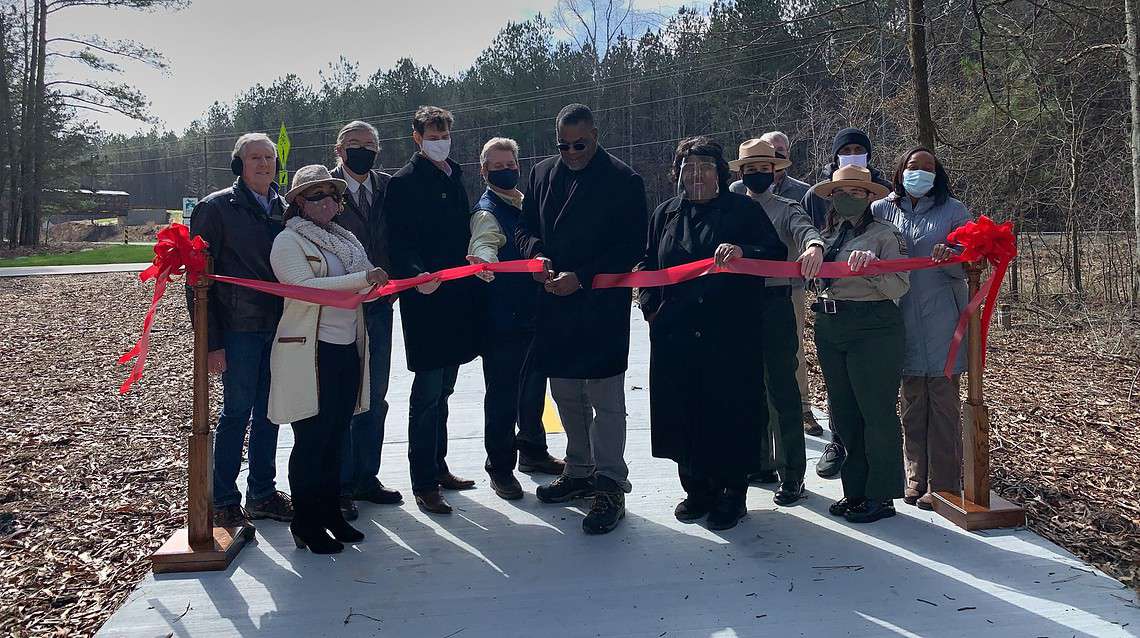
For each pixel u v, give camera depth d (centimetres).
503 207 503
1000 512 432
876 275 424
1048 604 353
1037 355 996
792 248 491
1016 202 1359
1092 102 1316
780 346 484
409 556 412
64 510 490
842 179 434
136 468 573
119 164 12162
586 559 406
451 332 464
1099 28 1212
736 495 450
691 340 441
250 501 462
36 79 3819
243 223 432
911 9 1041
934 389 458
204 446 399
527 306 498
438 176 475
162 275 388
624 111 5331
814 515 459
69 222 7056
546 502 488
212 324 427
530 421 544
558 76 5441
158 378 907
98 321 1386
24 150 3859
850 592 366
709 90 4478
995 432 641
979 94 1389
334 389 408
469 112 5591
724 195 448
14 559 422
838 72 1484
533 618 348
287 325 402
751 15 3550
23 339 1196
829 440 621
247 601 365
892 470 439
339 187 418
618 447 450
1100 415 699
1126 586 370
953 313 456
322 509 416
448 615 351
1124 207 1237
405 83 6341
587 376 443
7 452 613
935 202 463
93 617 361
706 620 344
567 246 449
